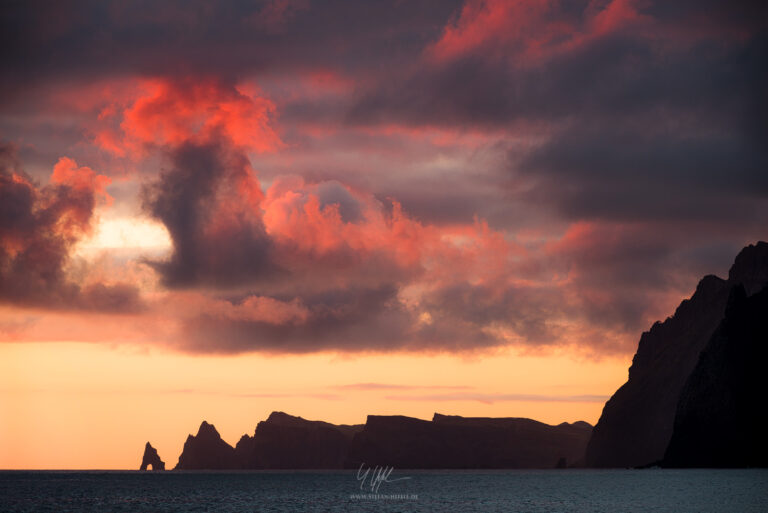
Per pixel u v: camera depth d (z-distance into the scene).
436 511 192.25
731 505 193.88
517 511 189.25
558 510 190.75
